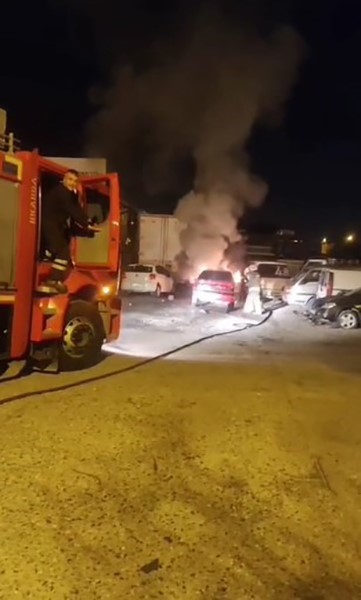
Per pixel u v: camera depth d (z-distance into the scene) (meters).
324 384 9.05
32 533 3.90
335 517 4.43
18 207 8.17
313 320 18.66
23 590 3.28
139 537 3.96
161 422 6.45
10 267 8.10
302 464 5.47
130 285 28.69
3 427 6.06
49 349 9.16
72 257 9.47
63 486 4.67
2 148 8.06
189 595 3.35
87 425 6.21
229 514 4.39
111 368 9.53
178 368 9.72
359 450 5.92
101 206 10.02
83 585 3.37
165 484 4.85
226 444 5.88
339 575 3.66
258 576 3.59
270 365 10.70
